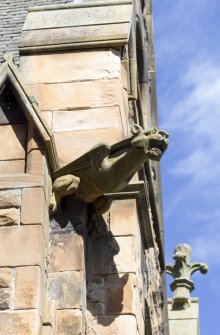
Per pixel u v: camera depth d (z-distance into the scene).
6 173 20.61
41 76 23.58
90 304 21.41
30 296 19.12
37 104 21.30
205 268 38.50
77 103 23.16
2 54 25.42
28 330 18.84
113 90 23.34
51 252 20.97
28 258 19.48
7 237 19.70
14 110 21.27
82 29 24.36
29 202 20.06
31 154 20.67
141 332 22.62
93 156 21.27
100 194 21.59
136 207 22.61
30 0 27.75
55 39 24.02
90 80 23.50
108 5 25.39
